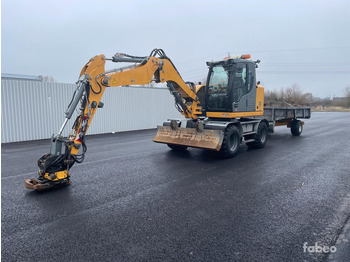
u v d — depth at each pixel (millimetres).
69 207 4199
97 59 5488
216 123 7547
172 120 8227
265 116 10320
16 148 9906
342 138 11359
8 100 11242
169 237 3252
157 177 5746
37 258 2859
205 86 8625
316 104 51312
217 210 4027
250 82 8438
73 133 5336
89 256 2879
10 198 4609
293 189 4922
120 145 10164
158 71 6875
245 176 5762
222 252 2932
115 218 3791
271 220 3684
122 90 15375
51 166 5020
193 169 6367
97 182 5445
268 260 2787
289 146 9398
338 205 4180
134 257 2848
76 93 5406
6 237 3303
